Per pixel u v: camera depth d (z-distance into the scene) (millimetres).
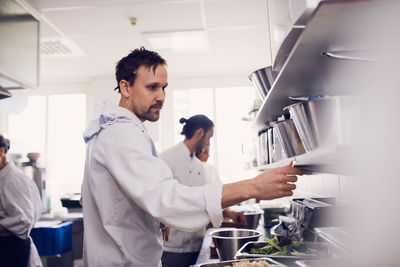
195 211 1051
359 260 1267
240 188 1059
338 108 832
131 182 1081
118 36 3783
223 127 5309
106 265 1199
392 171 1131
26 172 4160
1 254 2562
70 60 4535
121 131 1164
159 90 1289
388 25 766
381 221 1221
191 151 2760
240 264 1318
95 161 1212
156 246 1312
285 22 984
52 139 5555
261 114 2008
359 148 803
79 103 5578
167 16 3330
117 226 1203
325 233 1646
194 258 2535
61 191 5469
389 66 1047
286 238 1651
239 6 3154
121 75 1315
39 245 3625
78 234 4062
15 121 5613
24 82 2668
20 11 2650
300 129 988
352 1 647
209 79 5375
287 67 1075
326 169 1771
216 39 3924
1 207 2600
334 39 847
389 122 1044
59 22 3404
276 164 1744
